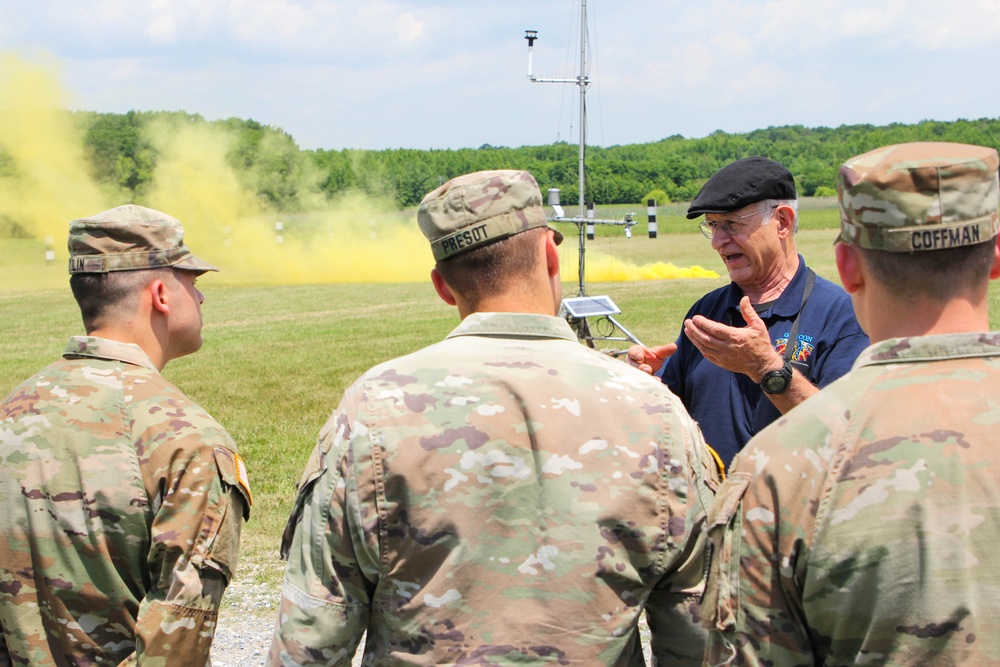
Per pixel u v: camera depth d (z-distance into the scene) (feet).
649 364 10.52
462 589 5.99
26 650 7.67
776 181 10.22
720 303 10.86
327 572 6.23
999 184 5.37
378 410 6.22
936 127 283.38
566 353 6.52
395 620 6.13
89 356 8.13
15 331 53.16
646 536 6.08
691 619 6.31
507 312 6.56
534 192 6.72
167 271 8.45
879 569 5.06
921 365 5.34
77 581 7.61
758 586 5.35
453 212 6.56
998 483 4.99
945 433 5.10
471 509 6.02
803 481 5.29
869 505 5.10
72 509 7.59
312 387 35.14
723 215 10.30
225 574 7.73
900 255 5.32
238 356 42.16
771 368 8.72
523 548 5.99
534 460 6.07
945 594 4.96
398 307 60.49
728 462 10.04
